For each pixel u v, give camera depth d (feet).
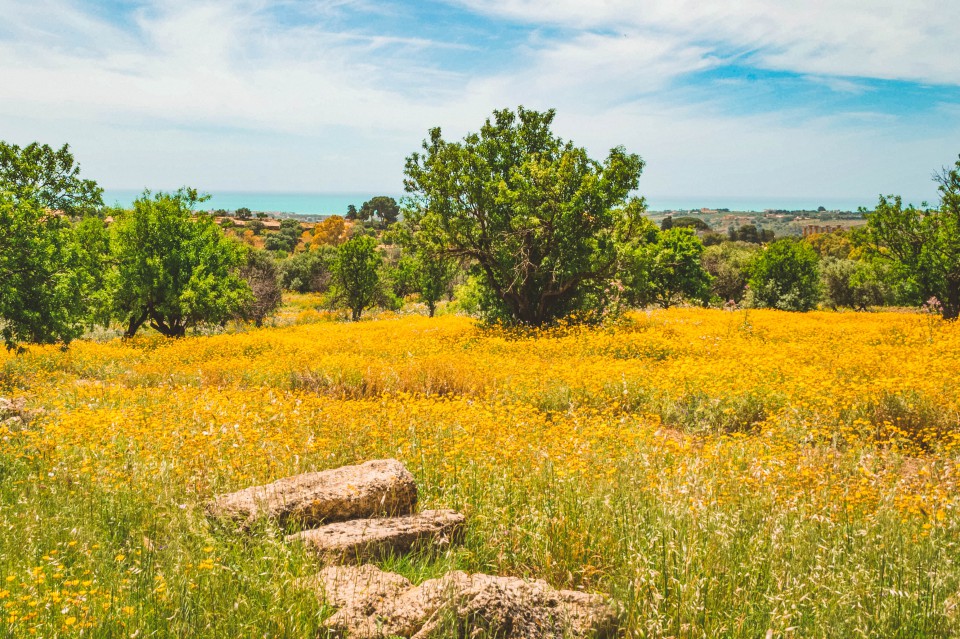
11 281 50.98
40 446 24.58
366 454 24.32
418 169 84.48
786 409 32.37
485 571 15.14
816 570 13.07
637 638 11.41
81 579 12.81
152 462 21.02
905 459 27.40
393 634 11.17
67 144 60.23
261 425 28.17
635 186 79.82
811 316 102.73
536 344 61.21
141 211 93.81
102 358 63.72
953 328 69.00
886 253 99.19
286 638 10.75
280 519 15.96
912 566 13.29
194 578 12.49
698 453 23.08
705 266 189.78
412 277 143.95
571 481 18.65
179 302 91.40
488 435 25.80
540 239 80.69
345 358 53.36
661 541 13.82
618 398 37.52
